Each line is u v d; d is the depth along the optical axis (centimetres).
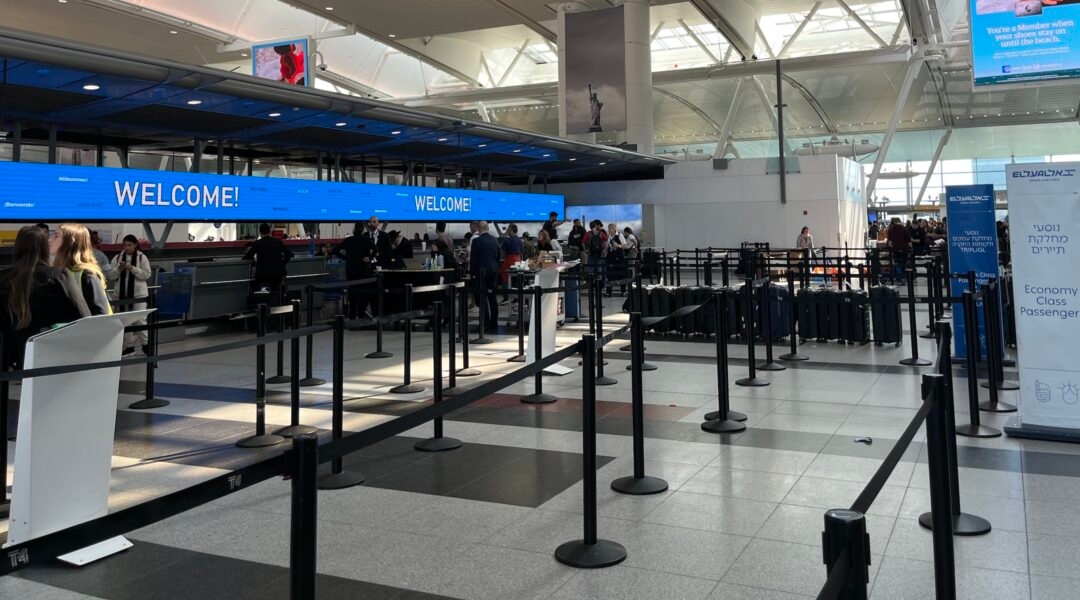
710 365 931
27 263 521
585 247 1992
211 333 1291
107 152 1891
